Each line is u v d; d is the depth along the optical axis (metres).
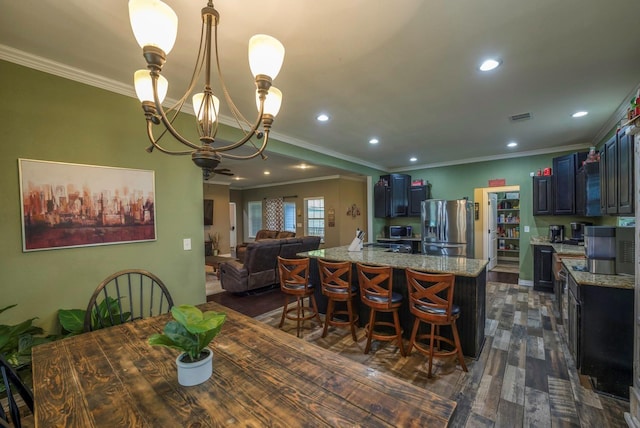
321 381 1.14
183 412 0.97
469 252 5.43
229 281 4.90
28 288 2.16
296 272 3.09
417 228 7.00
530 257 5.34
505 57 2.15
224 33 1.84
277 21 1.73
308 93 2.78
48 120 2.24
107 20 1.74
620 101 2.97
